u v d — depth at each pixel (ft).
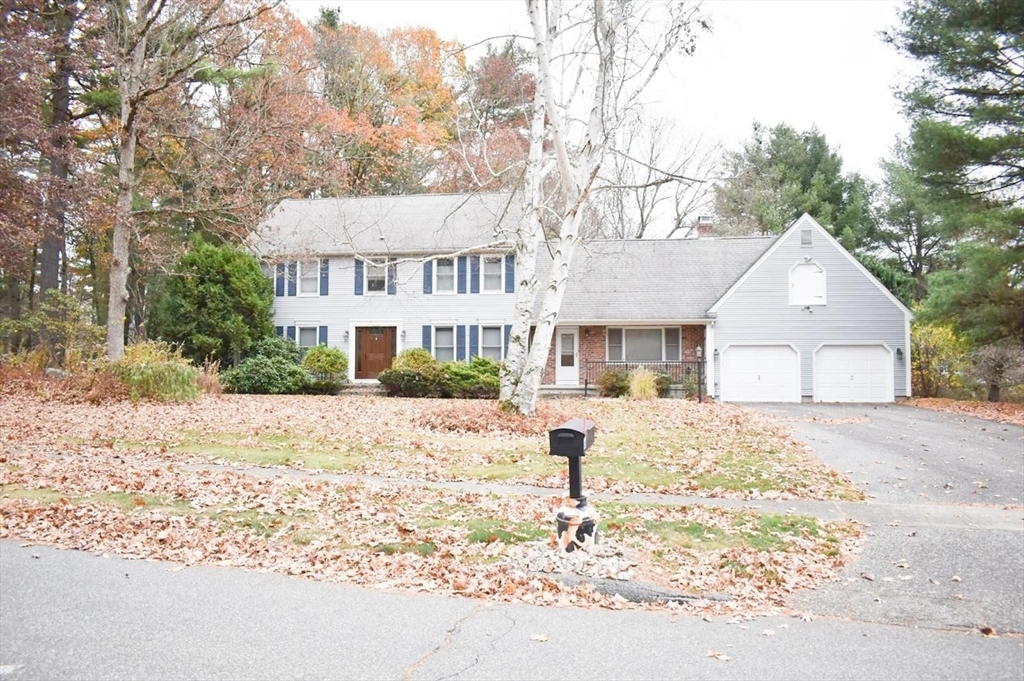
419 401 72.79
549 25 49.60
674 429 52.60
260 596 20.67
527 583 22.16
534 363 53.06
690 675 16.26
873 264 117.80
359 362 95.71
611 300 93.61
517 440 46.52
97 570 22.54
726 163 144.46
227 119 81.05
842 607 21.07
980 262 74.49
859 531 28.27
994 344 80.28
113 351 70.03
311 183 81.61
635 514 29.40
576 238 53.11
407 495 31.99
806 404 82.94
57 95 84.28
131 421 51.65
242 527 26.73
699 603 21.06
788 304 89.86
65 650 16.71
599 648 17.67
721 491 34.58
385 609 19.93
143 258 80.89
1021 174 73.72
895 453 45.32
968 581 23.08
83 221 73.56
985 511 31.76
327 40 109.70
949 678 16.51
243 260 89.40
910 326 91.45
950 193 76.48
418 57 106.52
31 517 27.55
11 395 63.21
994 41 69.46
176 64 74.59
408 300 94.84
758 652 17.72
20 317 90.33
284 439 46.03
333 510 28.99
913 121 76.95
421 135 99.19
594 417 58.65
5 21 66.59
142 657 16.43
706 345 90.48
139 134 75.05
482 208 97.09
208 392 75.25
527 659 16.90
